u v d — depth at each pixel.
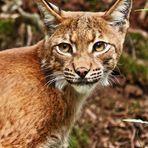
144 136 14.17
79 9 16.80
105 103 15.33
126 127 14.55
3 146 9.96
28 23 15.41
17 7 16.02
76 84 9.91
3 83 10.05
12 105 9.98
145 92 15.89
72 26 9.88
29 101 10.05
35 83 10.12
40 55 10.20
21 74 10.11
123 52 16.11
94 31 9.88
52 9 10.01
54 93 10.23
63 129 10.50
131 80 15.92
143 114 14.95
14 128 9.98
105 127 14.58
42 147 10.26
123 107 15.25
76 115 10.72
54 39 9.95
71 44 9.84
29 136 10.05
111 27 10.11
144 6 16.58
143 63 16.11
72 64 9.80
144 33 16.56
